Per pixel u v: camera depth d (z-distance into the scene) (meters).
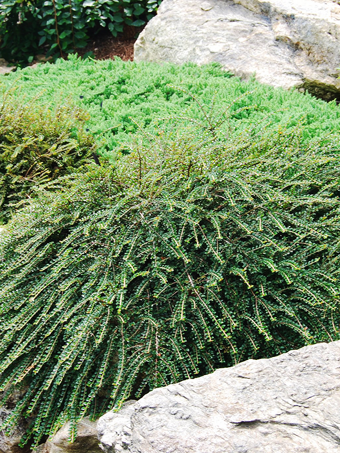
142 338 2.89
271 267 2.86
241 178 3.05
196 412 2.54
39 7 6.35
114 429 2.64
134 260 2.98
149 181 3.08
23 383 2.99
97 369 2.92
